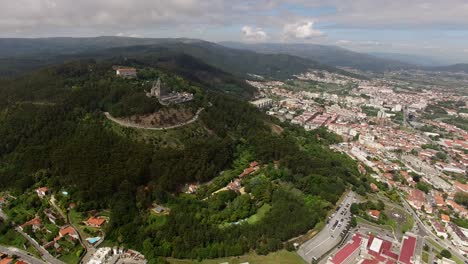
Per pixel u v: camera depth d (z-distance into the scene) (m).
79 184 191.50
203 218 173.62
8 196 199.38
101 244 156.62
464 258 165.62
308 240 165.25
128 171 199.38
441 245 176.00
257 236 160.00
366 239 165.12
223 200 192.38
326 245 162.50
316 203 197.12
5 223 170.12
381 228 185.50
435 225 193.25
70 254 148.75
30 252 151.00
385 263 149.00
